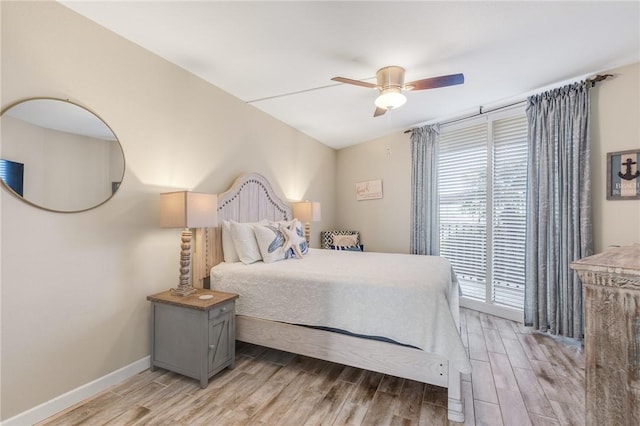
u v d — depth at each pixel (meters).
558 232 2.97
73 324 1.93
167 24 2.05
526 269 3.21
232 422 1.74
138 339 2.30
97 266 2.06
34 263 1.76
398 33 2.13
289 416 1.79
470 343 2.83
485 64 2.58
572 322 2.85
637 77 2.61
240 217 3.19
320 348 2.19
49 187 1.82
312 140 4.79
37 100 1.77
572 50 2.38
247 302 2.46
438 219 4.16
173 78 2.56
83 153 1.98
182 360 2.15
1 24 1.64
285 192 4.11
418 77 2.79
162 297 2.26
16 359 1.69
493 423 1.72
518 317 3.38
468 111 3.73
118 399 1.95
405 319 1.90
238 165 3.27
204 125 2.86
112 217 2.15
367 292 2.02
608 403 0.66
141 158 2.33
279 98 3.30
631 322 0.64
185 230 2.37
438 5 1.86
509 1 1.82
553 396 1.98
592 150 2.84
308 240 4.21
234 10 1.90
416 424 1.71
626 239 2.66
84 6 1.88
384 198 4.79
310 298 2.21
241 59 2.49
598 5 1.86
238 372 2.30
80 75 1.96
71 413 1.82
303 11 1.90
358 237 5.00
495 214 3.64
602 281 0.67
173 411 1.83
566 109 2.93
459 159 4.01
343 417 1.78
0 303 1.64
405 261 2.87
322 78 2.82
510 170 3.49
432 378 1.84
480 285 3.77
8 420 1.65
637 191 2.60
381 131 4.56
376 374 2.28
